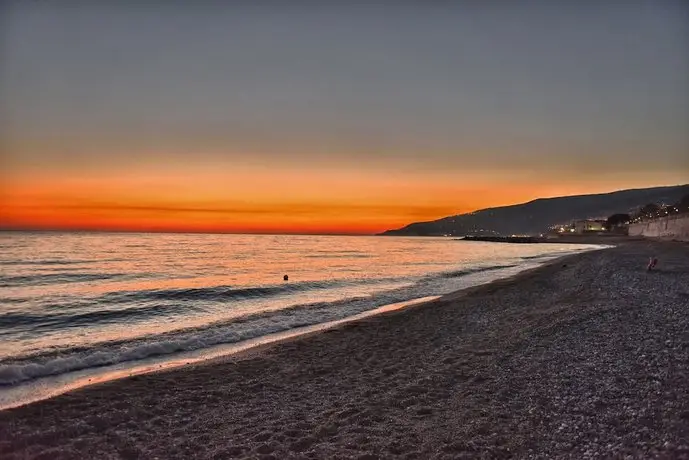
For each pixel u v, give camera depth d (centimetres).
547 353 998
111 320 1786
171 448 626
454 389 817
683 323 1181
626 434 573
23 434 682
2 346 1323
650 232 10731
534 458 537
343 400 806
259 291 2639
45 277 3453
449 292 2473
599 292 1847
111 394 869
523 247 11588
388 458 567
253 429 688
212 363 1100
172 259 5859
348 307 2017
